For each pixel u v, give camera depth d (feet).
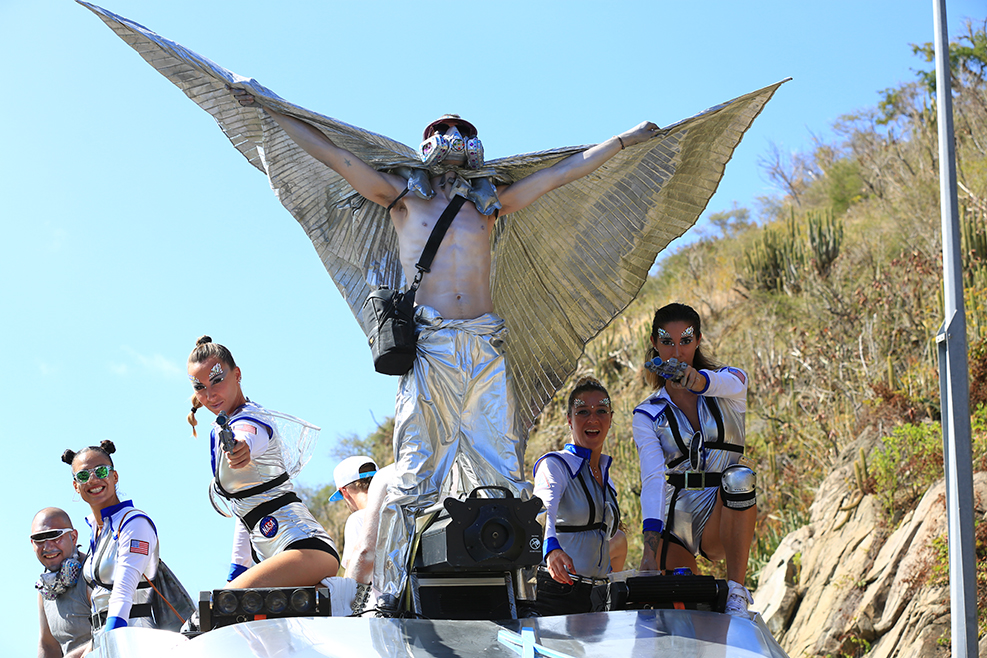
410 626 11.44
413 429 14.16
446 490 15.83
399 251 16.24
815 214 52.65
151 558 16.72
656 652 10.94
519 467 14.65
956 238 12.60
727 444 15.81
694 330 16.19
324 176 16.98
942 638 28.63
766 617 34.53
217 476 16.49
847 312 44.68
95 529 17.35
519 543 12.07
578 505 16.26
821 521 36.06
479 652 10.91
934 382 37.78
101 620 16.84
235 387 16.78
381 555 13.79
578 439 16.63
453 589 12.62
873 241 47.50
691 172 17.71
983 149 47.19
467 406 14.56
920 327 41.42
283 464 16.62
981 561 30.66
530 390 17.88
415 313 14.58
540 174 16.16
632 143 16.38
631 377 50.88
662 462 15.66
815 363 43.86
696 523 15.78
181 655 10.87
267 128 16.52
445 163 15.48
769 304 49.14
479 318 14.79
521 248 17.92
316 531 16.51
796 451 41.70
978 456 33.27
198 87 16.51
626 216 17.90
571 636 11.37
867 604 31.24
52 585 20.10
